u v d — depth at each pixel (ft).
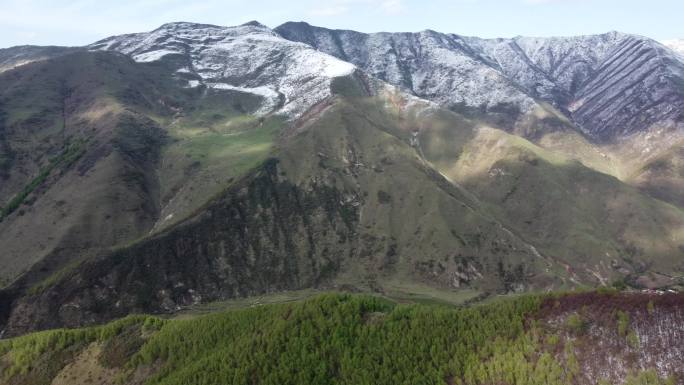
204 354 254.68
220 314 279.69
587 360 200.75
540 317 220.84
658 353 194.49
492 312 231.71
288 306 266.77
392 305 272.10
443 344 223.92
